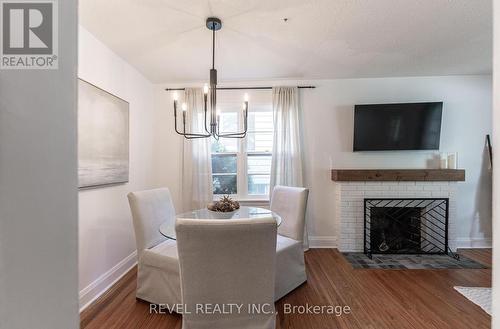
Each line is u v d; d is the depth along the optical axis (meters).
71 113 0.55
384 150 3.27
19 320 0.46
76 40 0.56
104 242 2.32
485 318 1.84
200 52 2.52
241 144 3.47
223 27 2.06
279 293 2.08
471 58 2.72
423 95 3.29
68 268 0.54
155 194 2.28
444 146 3.29
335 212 3.37
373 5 1.78
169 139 3.44
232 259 1.27
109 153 2.37
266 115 3.48
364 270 2.65
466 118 3.27
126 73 2.73
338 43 2.36
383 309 1.96
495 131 0.50
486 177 3.28
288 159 3.28
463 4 1.78
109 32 2.12
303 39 2.27
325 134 3.38
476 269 2.65
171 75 3.13
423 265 2.76
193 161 3.30
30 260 0.48
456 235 3.26
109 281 2.38
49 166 0.51
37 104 0.50
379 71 3.10
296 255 2.28
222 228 1.22
